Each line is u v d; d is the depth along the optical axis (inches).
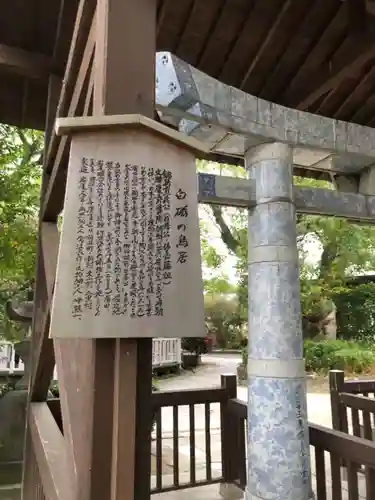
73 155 47.1
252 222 111.0
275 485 96.3
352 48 107.1
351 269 499.2
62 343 65.7
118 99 49.1
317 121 116.3
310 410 304.7
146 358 46.5
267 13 106.0
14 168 223.9
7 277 239.8
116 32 50.5
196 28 110.6
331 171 143.3
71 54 68.0
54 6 110.2
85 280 44.1
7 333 236.5
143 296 45.4
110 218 46.4
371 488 83.3
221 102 101.3
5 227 212.7
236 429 138.1
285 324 102.3
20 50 121.3
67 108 82.1
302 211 128.4
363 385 159.8
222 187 108.1
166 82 95.0
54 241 108.1
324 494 98.3
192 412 138.4
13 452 159.6
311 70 122.5
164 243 47.6
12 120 156.3
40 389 113.7
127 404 43.3
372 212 135.9
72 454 53.2
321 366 435.2
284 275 104.6
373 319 501.0
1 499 135.6
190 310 46.8
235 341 717.3
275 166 110.0
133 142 48.9
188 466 172.1
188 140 50.9
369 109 147.0
